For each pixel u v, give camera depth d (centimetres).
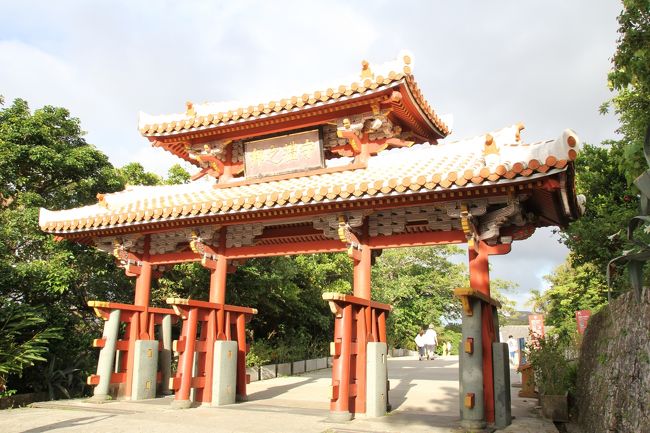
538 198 1065
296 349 2461
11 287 1555
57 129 1914
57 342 1603
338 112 1343
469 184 984
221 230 1388
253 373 1941
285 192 1135
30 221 1662
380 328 1185
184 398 1208
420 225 1170
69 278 1634
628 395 799
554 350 1245
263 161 1462
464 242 1122
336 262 2862
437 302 4894
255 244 1368
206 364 1280
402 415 1101
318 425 979
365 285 1170
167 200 1446
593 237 1566
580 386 1177
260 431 921
